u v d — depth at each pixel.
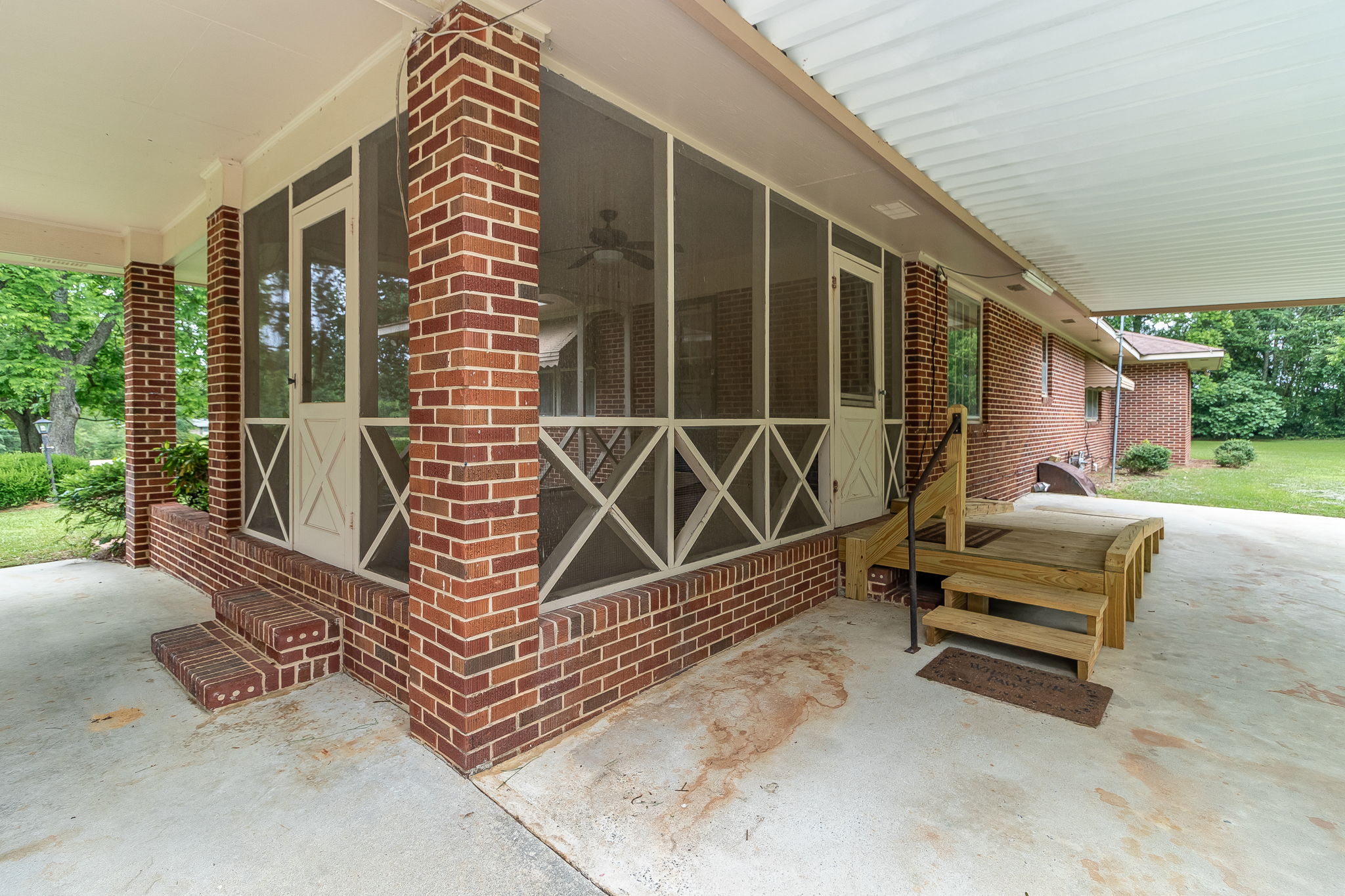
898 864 1.82
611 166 3.04
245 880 1.78
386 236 2.98
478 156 2.22
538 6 2.23
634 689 2.89
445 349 2.27
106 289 12.45
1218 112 2.93
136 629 3.92
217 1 2.39
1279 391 28.39
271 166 3.77
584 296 3.00
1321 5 2.14
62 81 3.02
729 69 2.67
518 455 2.36
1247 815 2.03
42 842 1.94
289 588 3.58
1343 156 3.39
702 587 3.27
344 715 2.73
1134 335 16.44
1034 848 1.88
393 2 2.25
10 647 3.61
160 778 2.28
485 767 2.31
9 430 16.08
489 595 2.28
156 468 5.68
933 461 3.45
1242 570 5.32
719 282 3.64
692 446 3.47
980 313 7.42
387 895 1.73
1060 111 2.94
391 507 3.06
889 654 3.40
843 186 3.96
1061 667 3.22
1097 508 8.38
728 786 2.21
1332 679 3.09
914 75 2.68
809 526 4.48
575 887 1.75
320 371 3.50
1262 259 5.40
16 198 4.62
